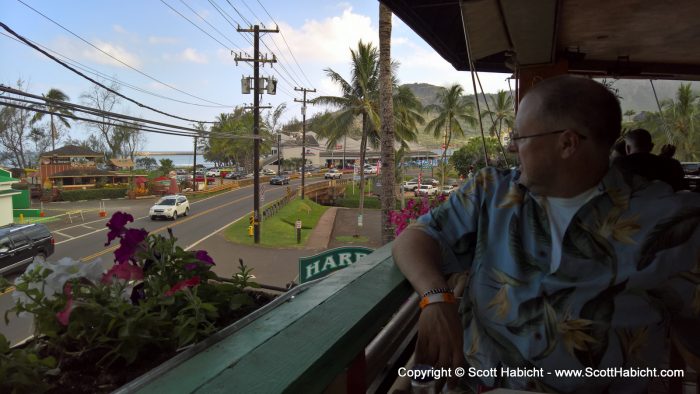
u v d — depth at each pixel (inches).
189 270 56.1
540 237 48.5
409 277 49.7
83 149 2268.7
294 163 3816.4
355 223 1507.1
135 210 1594.5
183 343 44.6
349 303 46.8
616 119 47.3
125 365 46.0
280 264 847.7
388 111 558.9
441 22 142.6
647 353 47.2
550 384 47.5
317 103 1234.0
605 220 46.9
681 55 165.8
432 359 46.8
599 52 165.6
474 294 51.1
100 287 49.6
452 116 1834.4
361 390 46.6
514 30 117.9
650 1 113.3
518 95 156.6
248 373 32.9
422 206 228.7
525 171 49.5
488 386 50.1
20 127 2219.5
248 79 1053.2
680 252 46.1
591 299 46.3
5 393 38.3
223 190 2341.3
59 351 46.8
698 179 146.6
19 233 640.4
